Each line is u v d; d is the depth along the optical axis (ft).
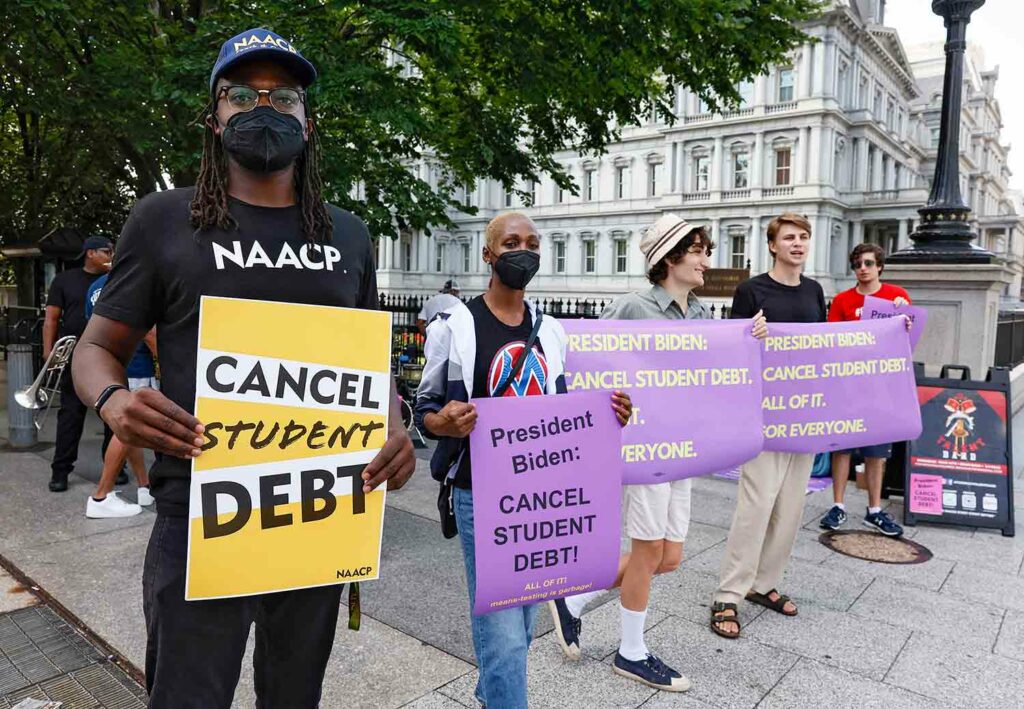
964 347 24.29
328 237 5.89
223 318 5.24
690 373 10.64
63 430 18.49
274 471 5.41
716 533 16.66
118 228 62.69
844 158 161.38
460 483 7.89
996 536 16.96
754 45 31.30
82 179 49.93
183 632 5.24
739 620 12.10
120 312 5.32
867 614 12.42
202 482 5.17
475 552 7.58
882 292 17.67
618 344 10.46
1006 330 34.63
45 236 51.44
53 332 18.95
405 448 5.86
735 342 10.89
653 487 10.09
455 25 24.39
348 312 5.71
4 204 53.52
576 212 177.88
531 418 7.54
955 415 18.12
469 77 32.42
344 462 5.67
